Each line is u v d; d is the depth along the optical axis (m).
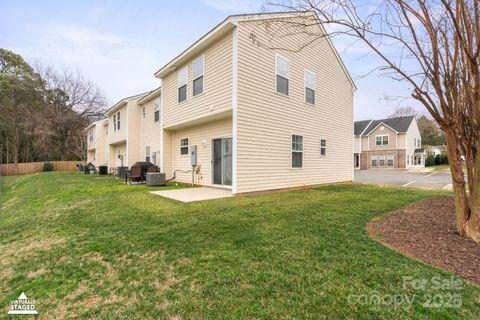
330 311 2.05
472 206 3.63
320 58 11.14
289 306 2.13
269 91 8.61
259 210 5.54
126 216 5.27
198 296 2.33
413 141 32.91
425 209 5.74
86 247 3.65
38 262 3.26
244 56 7.77
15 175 24.97
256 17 7.45
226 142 9.03
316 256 3.08
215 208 5.77
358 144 33.38
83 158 27.28
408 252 3.20
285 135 9.24
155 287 2.53
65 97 30.22
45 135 26.03
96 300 2.38
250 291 2.37
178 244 3.60
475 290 2.30
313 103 10.70
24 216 6.05
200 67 9.17
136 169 11.93
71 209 6.18
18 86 25.81
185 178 11.27
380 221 4.66
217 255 3.18
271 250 3.29
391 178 16.97
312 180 10.60
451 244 3.41
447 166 31.92
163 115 11.74
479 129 3.40
